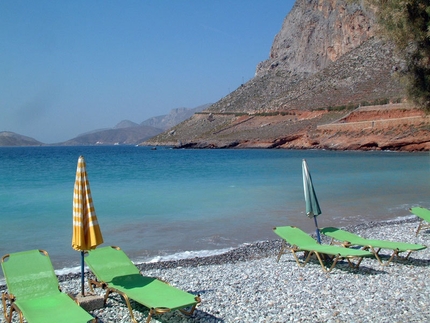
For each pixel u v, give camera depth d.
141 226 14.10
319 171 36.62
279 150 95.88
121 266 7.30
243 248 11.50
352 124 82.50
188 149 124.62
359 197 20.72
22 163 56.94
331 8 167.25
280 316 6.29
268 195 21.41
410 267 8.94
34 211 16.75
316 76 132.38
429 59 17.61
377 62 118.38
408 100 20.11
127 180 29.75
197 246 11.77
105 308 6.78
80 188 6.49
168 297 6.04
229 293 7.47
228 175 33.81
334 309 6.47
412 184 25.97
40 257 6.93
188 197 20.69
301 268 9.18
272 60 193.62
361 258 8.90
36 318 5.34
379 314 6.19
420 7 16.02
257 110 142.50
